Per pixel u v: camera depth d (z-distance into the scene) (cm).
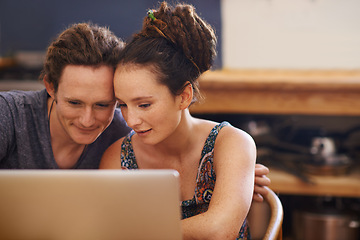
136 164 140
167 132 118
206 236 106
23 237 81
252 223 265
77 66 116
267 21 329
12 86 324
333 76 302
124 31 374
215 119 298
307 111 276
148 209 77
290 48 329
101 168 142
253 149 126
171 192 76
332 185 268
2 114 133
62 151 145
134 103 114
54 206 79
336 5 319
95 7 375
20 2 382
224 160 122
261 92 277
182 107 120
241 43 333
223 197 113
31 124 139
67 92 119
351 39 321
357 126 315
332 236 266
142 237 79
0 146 133
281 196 298
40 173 78
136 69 112
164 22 118
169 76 113
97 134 127
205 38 122
